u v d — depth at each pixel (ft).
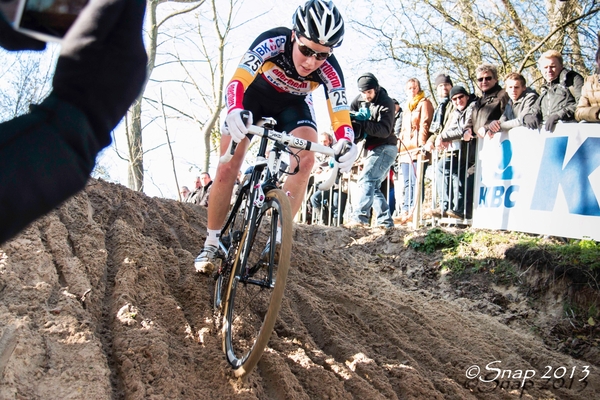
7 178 2.14
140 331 8.11
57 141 2.32
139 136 41.34
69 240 10.12
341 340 10.57
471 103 18.01
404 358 10.86
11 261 8.57
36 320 7.48
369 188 19.35
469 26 36.60
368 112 18.25
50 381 6.56
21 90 18.19
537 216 15.47
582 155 14.61
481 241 16.72
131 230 11.46
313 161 10.30
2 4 2.42
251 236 8.43
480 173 17.38
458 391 10.25
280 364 8.73
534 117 15.66
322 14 8.63
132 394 6.93
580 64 34.45
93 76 2.46
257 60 9.36
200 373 8.13
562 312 14.08
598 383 11.60
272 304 7.21
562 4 31.48
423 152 19.51
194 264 11.23
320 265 14.93
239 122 8.03
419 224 19.29
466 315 14.23
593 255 14.35
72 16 2.55
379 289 14.55
